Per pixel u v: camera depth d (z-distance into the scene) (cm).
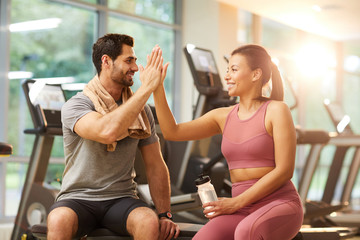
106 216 252
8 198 550
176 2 789
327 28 928
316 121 982
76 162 256
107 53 256
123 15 707
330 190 593
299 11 814
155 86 239
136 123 254
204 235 219
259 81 237
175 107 785
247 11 843
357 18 854
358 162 649
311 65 974
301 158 943
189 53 416
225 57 368
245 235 206
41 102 373
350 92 1079
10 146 268
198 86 411
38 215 376
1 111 554
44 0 607
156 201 265
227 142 236
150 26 752
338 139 514
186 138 253
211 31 762
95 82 260
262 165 227
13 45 570
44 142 379
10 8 565
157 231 236
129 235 250
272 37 905
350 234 394
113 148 251
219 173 418
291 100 848
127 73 257
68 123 249
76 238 245
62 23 629
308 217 488
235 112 239
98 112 249
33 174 381
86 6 657
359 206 893
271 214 212
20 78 575
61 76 623
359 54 1099
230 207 222
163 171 270
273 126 224
